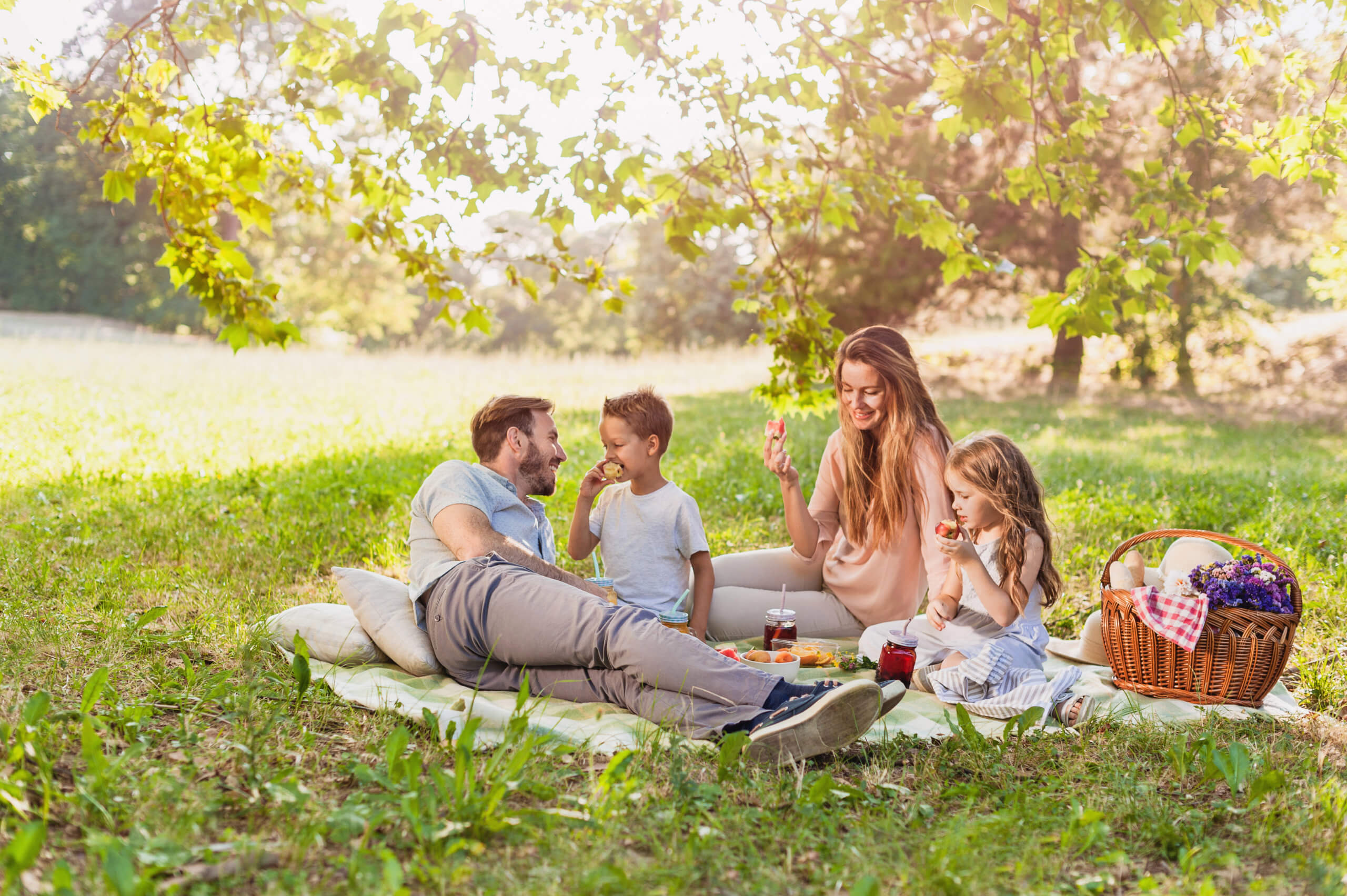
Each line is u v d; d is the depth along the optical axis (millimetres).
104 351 23531
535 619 3303
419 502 3740
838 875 2154
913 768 2896
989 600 3619
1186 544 3734
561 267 4598
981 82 4148
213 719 2924
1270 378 22984
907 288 20250
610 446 4148
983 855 2229
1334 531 6105
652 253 41719
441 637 3482
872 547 4344
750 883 2113
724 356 31984
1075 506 6824
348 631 3713
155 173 4324
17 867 1775
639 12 3951
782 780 2650
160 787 2307
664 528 4160
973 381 24297
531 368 27062
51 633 3572
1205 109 4172
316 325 41812
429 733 2945
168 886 1899
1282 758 2920
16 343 24031
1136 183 4191
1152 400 20859
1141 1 3867
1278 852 2295
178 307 37406
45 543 5309
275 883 1943
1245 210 18219
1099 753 2979
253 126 4285
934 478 4090
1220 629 3398
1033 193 4582
